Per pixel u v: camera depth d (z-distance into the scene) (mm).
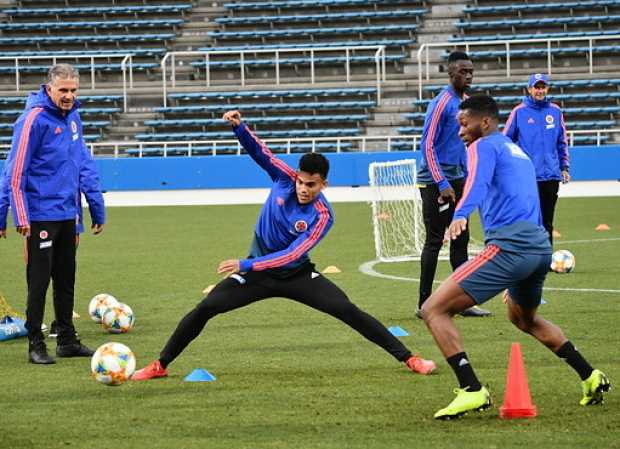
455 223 11758
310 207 14086
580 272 26891
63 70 16188
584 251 31953
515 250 11859
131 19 78625
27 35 78000
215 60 75562
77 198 16938
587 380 12367
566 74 69312
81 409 12773
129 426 11805
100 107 72250
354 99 70750
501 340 17391
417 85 70438
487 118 12258
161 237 39875
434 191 19906
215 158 63125
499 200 12062
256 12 77688
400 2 75875
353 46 73625
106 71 75312
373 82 71375
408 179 43938
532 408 11922
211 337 18438
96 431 11586
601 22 72375
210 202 58000
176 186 63312
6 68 74000
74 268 16844
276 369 15336
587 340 17266
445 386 13766
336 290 14508
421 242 37219
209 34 75688
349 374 14820
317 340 17922
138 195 62031
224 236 39812
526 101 25609
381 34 74500
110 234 41500
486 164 11906
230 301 14312
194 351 17031
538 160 25500
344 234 39844
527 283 12266
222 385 14156
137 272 29047
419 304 20172
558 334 12516
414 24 74625
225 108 70562
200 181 63219
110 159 63219
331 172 62281
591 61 68438
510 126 25672
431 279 20031
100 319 19297
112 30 77562
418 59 67812
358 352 16672
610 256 30438
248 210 52594
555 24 72750
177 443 10984
